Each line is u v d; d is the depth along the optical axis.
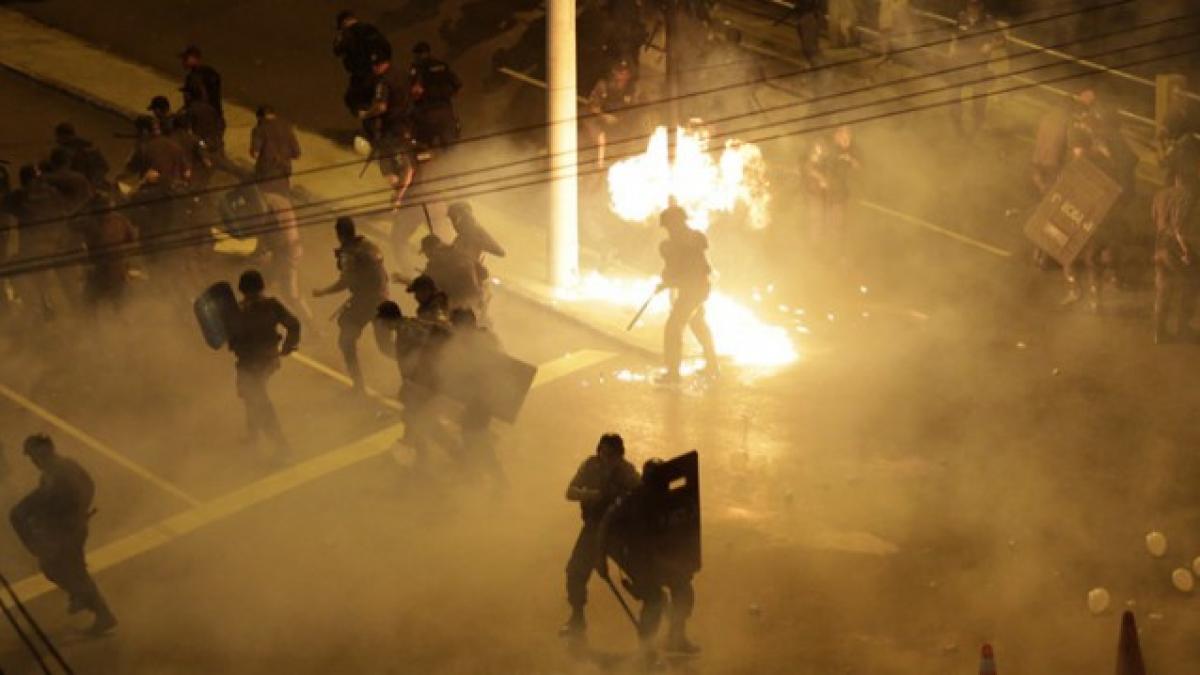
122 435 19.86
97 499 18.38
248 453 19.42
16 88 30.17
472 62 31.69
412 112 25.84
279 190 23.66
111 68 31.08
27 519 15.31
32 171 21.97
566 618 16.05
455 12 33.75
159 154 23.00
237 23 33.56
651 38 28.75
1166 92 27.72
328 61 31.94
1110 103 29.75
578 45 31.30
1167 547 17.31
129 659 15.45
